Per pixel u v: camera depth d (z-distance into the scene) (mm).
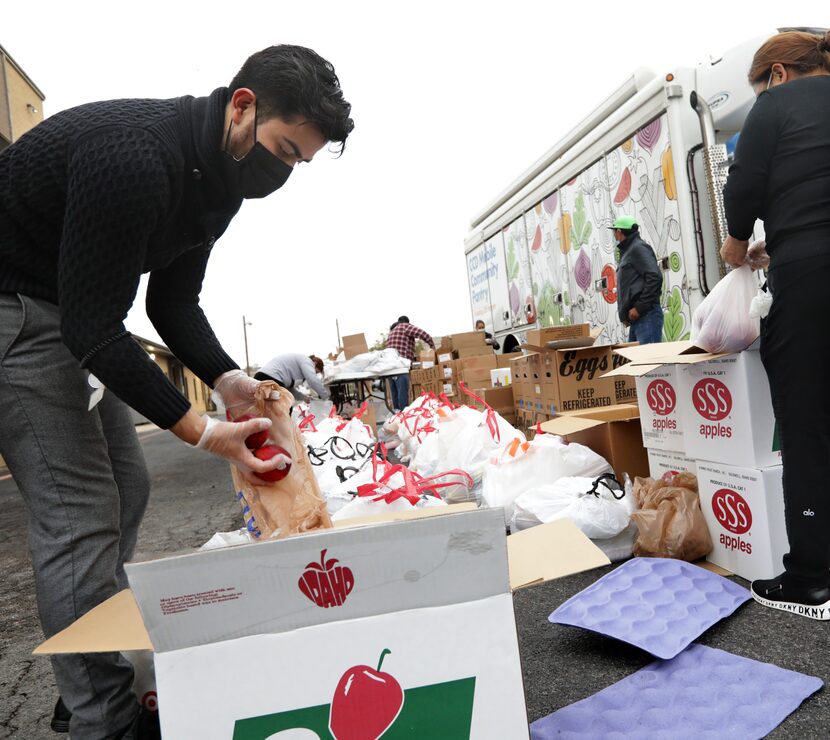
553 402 4281
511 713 974
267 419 1364
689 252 4676
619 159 5570
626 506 2555
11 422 1342
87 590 1380
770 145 1852
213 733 921
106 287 1222
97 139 1241
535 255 7602
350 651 942
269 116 1330
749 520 2125
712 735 1332
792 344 1776
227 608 916
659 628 1765
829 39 1910
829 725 1340
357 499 2328
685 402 2406
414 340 10008
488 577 964
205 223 1469
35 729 1770
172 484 6574
